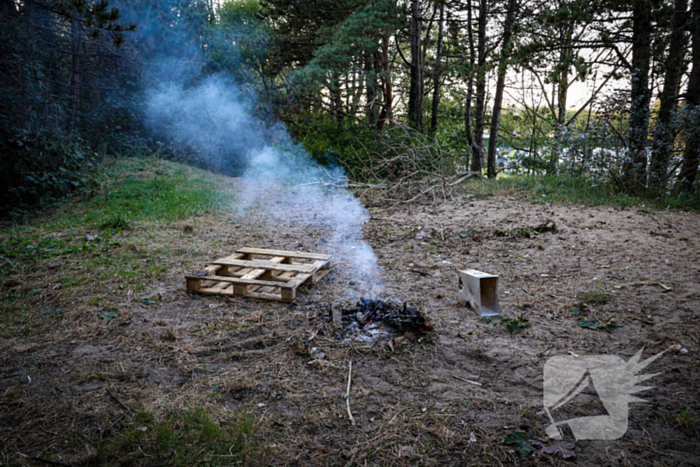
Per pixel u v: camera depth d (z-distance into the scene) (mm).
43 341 3307
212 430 2270
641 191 9266
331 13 16172
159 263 5234
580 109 14406
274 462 2096
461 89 20016
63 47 13953
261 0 18047
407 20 15250
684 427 2270
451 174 11508
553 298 4125
